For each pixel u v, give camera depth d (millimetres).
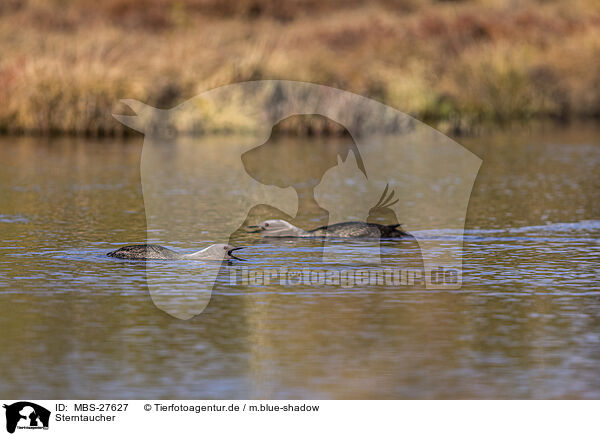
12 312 39719
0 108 115250
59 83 114812
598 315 39250
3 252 51062
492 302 41344
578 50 139500
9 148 103000
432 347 35500
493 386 32094
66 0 153250
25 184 78438
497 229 58562
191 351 35156
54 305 40781
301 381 32438
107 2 151875
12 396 31438
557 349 35250
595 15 155250
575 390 31781
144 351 35188
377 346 35562
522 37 143625
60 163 91938
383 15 157125
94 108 114688
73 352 35062
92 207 67062
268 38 133500
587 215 63688
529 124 127688
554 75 137250
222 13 159000
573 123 129625
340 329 37625
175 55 120062
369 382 32375
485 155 97750
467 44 140250
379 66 127000
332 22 150625
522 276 46000
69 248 52094
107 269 47000
